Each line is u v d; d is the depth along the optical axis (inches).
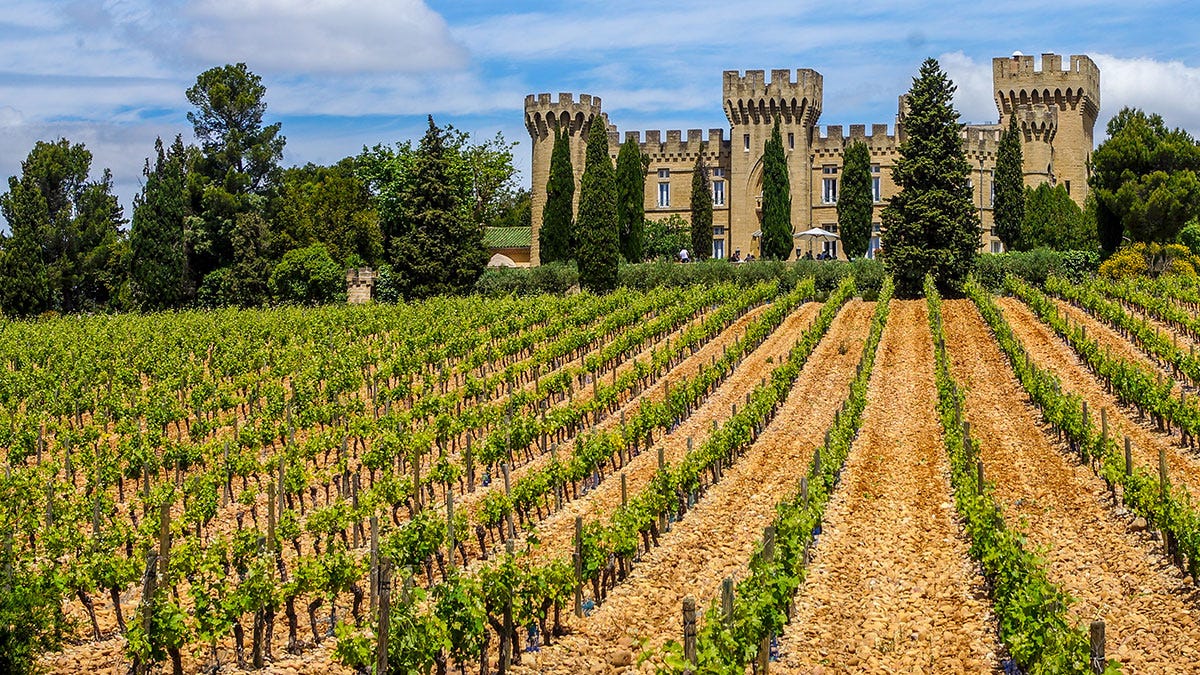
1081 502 930.7
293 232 3321.9
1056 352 1734.7
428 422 1343.5
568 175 3253.0
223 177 3412.9
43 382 1519.4
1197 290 2219.5
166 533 723.4
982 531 732.0
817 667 604.4
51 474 1104.2
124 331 2101.4
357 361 1704.0
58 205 3408.0
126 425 1246.9
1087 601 692.7
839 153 3464.6
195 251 3208.7
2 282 2834.6
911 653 622.2
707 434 1320.1
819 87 3459.6
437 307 2349.9
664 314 2142.0
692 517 946.1
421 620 580.1
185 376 1583.4
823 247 3457.2
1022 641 563.2
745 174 3449.8
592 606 725.9
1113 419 1278.3
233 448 1100.5
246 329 2101.4
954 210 2623.0
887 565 778.8
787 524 707.4
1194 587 713.0
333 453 1291.8
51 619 600.7
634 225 3152.1
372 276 3078.2
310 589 663.1
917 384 1562.5
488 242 3892.7
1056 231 3102.9
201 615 619.5
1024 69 3570.4
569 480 1013.8
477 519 847.1
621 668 614.9
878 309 2065.7
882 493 984.9
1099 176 3235.7
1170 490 839.1
